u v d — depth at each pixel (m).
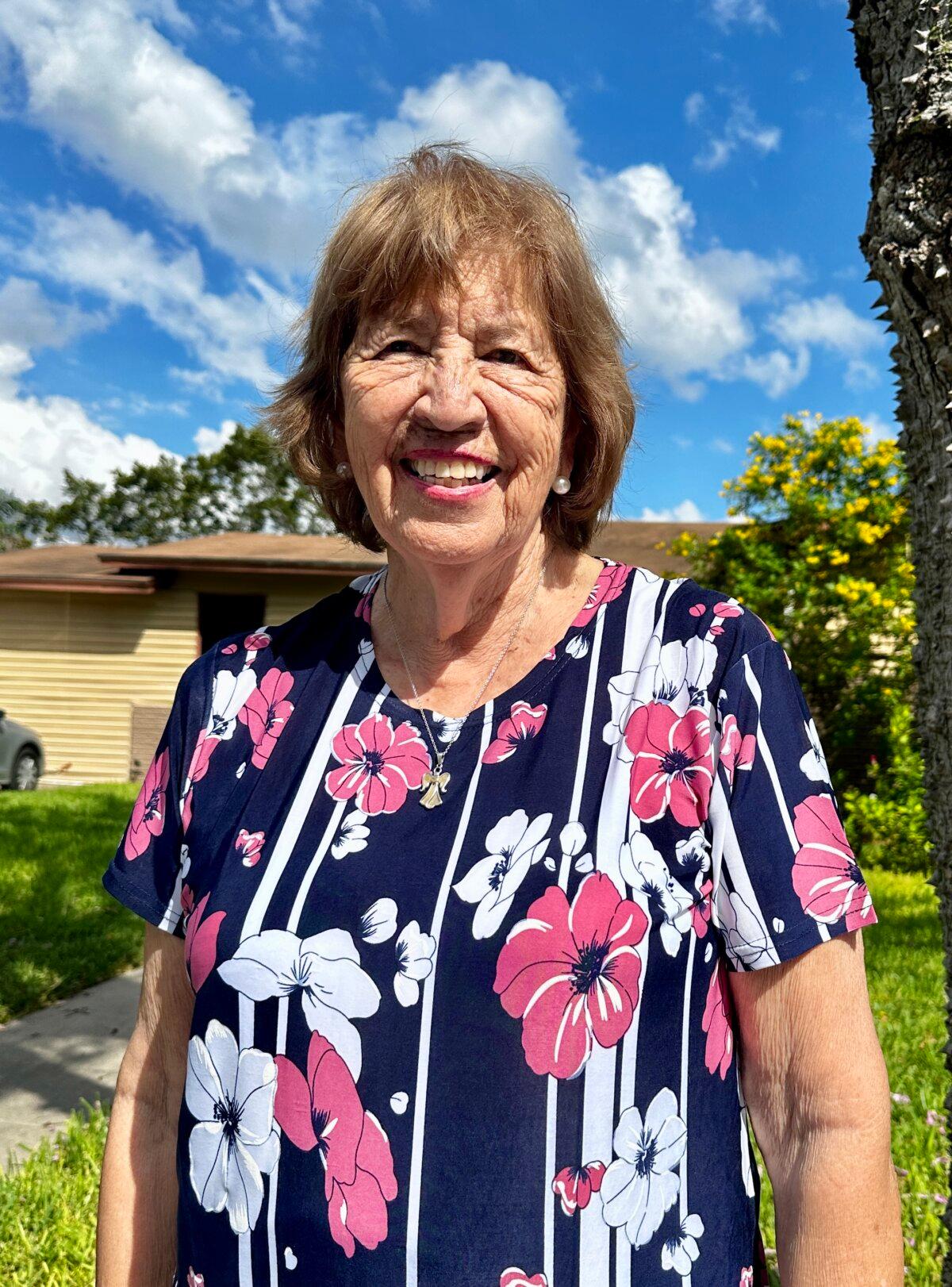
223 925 1.12
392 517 1.22
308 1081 1.03
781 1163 1.01
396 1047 1.01
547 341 1.21
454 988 1.01
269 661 1.36
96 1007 4.35
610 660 1.17
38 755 13.34
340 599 1.44
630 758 1.08
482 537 1.18
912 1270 2.17
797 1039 0.99
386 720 1.22
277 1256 1.03
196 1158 1.11
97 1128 3.10
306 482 1.52
